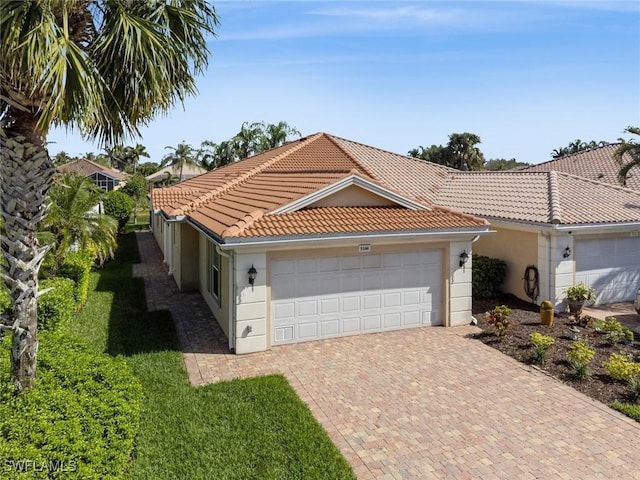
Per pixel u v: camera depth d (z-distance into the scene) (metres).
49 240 16.34
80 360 8.23
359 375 10.37
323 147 24.05
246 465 6.96
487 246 18.34
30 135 6.77
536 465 7.09
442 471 6.95
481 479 6.76
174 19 7.53
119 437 6.29
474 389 9.66
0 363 7.84
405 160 26.58
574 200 17.00
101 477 5.54
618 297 16.77
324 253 12.48
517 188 19.45
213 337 12.94
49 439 5.72
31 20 5.77
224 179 21.84
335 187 13.70
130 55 6.55
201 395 9.20
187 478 6.62
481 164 64.38
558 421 8.38
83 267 16.12
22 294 7.01
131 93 7.13
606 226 15.35
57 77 5.73
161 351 11.62
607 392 9.48
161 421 8.15
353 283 12.91
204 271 17.11
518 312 15.10
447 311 13.84
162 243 28.03
